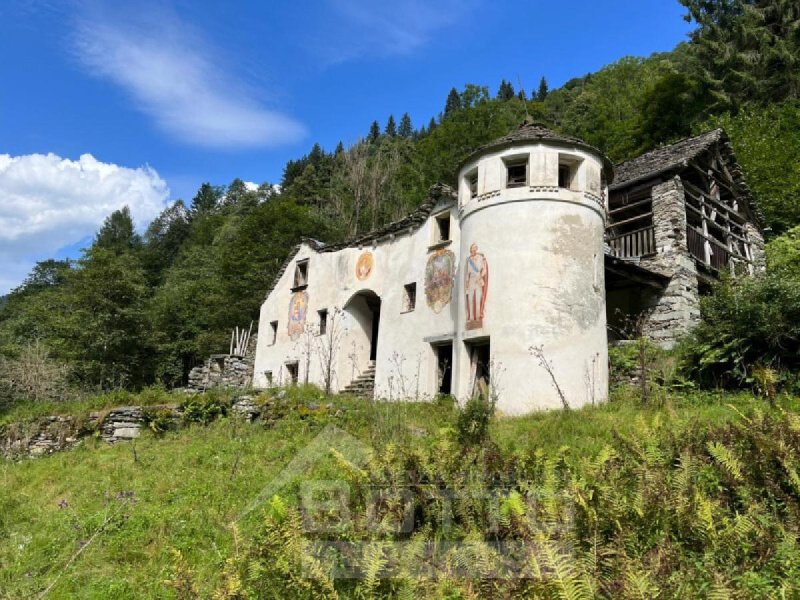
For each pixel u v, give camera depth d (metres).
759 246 24.00
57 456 12.69
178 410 13.80
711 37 33.31
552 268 14.07
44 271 56.16
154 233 86.62
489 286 14.46
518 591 4.09
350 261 22.00
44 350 26.69
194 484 8.92
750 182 26.39
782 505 5.46
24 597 6.03
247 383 23.31
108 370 28.78
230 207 73.19
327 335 21.91
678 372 13.96
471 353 14.78
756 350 12.73
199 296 37.91
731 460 5.92
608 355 15.05
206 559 6.42
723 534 4.84
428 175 43.47
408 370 17.95
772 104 29.81
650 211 21.28
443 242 17.89
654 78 44.81
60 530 7.71
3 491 10.00
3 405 18.25
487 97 51.38
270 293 26.17
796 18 32.38
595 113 45.53
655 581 4.09
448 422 10.35
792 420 6.63
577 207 14.69
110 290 30.48
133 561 6.72
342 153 49.62
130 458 11.38
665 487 5.60
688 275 19.11
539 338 13.54
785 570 4.41
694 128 30.78
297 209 38.25
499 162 15.25
